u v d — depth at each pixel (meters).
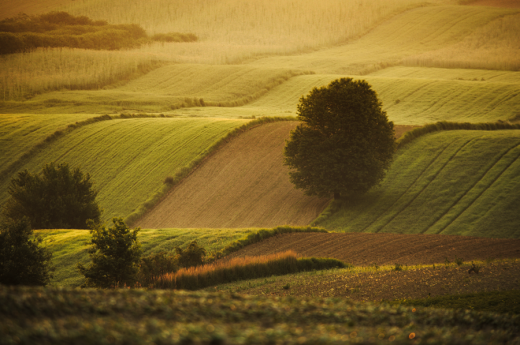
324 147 72.12
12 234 29.09
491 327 14.55
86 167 90.00
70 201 61.31
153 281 33.19
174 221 71.12
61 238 49.56
